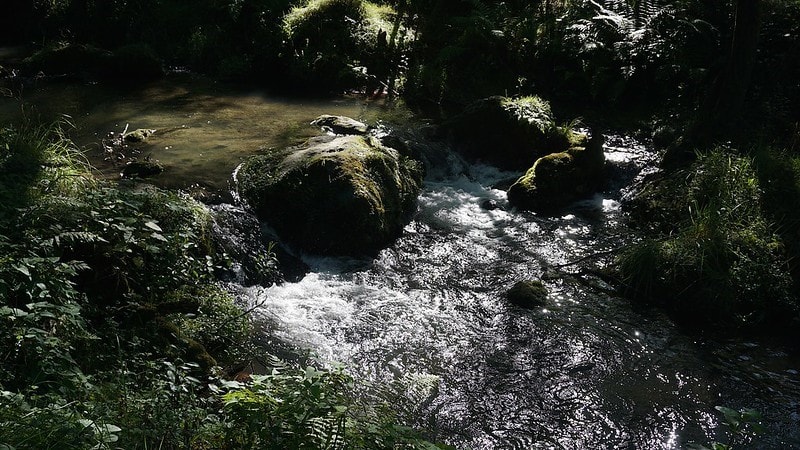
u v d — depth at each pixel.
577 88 13.02
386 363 6.96
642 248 8.51
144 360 5.86
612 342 7.47
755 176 9.35
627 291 8.34
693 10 13.09
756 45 10.25
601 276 8.57
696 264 8.26
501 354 7.21
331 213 8.73
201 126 11.29
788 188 9.20
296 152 9.52
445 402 6.48
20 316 4.98
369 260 8.77
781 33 12.12
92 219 6.88
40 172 7.51
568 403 6.57
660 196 9.83
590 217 9.95
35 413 4.13
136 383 5.43
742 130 10.60
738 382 6.96
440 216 9.82
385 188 9.36
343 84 13.55
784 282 8.14
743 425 6.34
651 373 7.04
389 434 4.42
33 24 15.47
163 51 14.73
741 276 8.15
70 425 4.04
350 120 11.41
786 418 6.46
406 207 9.77
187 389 5.43
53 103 12.18
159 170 9.41
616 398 6.66
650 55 12.75
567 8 14.17
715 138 10.53
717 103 10.64
